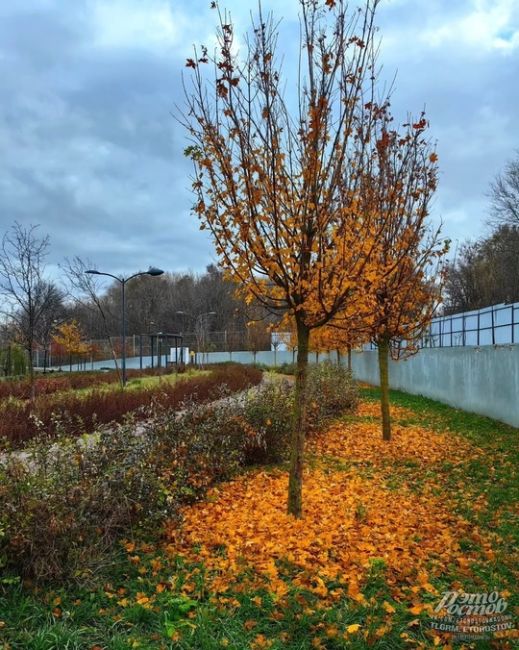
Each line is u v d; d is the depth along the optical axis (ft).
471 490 18.69
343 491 18.60
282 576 11.37
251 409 23.47
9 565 10.56
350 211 14.44
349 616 9.65
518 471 21.20
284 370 104.63
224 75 14.03
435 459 23.76
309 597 10.33
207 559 12.19
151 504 13.48
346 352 75.20
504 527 14.79
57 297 74.02
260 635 9.04
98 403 37.47
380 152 18.21
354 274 14.38
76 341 126.52
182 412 23.54
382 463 23.34
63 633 8.77
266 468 22.20
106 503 12.36
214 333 168.14
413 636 9.21
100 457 13.87
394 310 25.67
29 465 13.39
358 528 14.57
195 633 9.00
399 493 18.37
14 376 74.33
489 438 29.22
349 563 12.02
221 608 9.89
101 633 9.07
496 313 55.88
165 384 54.80
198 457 18.15
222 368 97.91
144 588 10.82
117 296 206.28
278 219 13.74
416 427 33.47
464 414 40.29
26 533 10.44
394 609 9.85
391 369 69.10
